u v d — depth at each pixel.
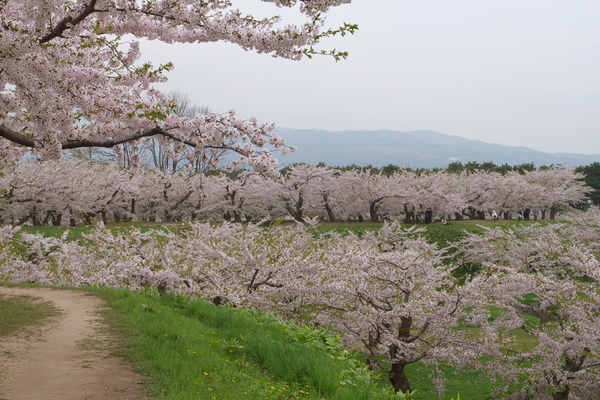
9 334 7.73
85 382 5.75
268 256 13.91
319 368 7.16
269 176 9.88
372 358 14.77
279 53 7.71
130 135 9.25
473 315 15.91
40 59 7.19
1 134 7.78
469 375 17.50
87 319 8.93
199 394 5.53
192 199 44.72
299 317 14.55
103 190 37.91
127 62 9.27
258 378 6.67
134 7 7.30
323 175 43.22
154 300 11.16
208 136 9.13
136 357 6.73
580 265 13.88
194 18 7.48
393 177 45.16
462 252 32.22
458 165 71.19
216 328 9.57
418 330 15.52
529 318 21.50
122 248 16.05
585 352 12.88
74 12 7.13
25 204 31.94
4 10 7.04
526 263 23.20
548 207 52.28
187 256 14.59
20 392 5.35
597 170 65.88
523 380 15.83
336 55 7.68
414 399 15.05
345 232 35.28
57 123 8.02
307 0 7.07
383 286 14.99
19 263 18.00
